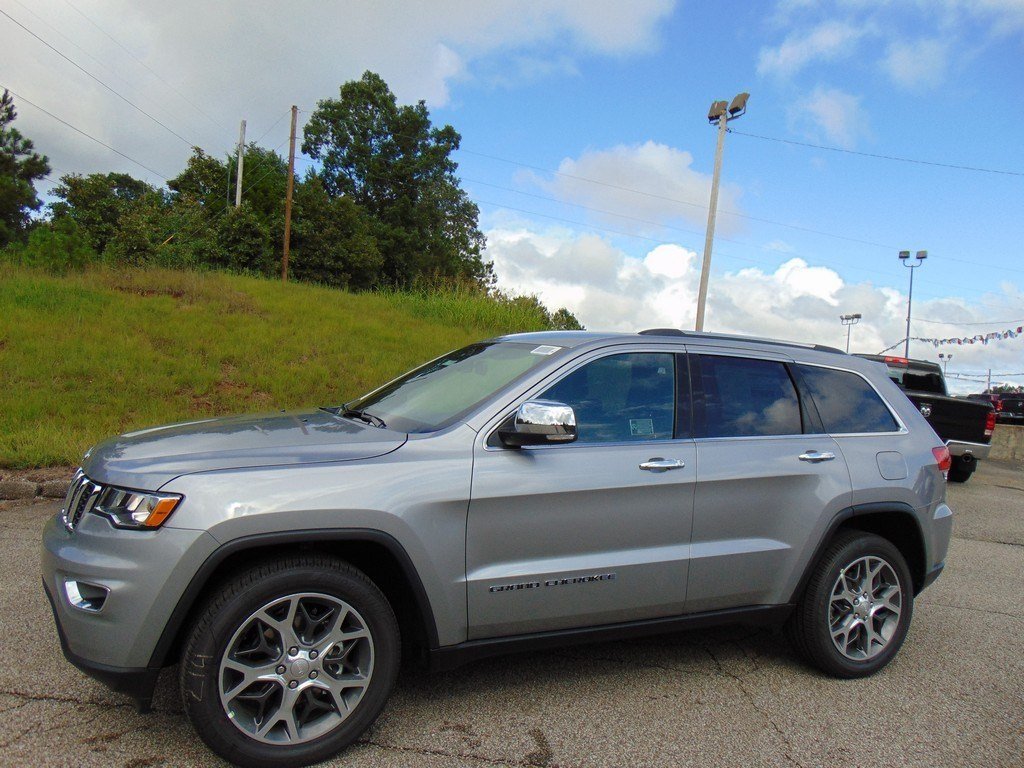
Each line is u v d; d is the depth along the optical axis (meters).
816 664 3.82
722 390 3.79
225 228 29.55
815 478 3.76
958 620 4.88
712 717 3.33
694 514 3.48
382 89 47.50
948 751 3.14
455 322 18.45
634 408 3.54
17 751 2.74
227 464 2.80
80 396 8.91
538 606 3.19
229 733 2.63
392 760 2.84
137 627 2.59
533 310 20.61
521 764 2.87
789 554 3.70
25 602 4.16
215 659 2.61
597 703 3.41
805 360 4.12
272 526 2.69
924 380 11.19
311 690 2.79
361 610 2.85
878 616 3.97
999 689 3.80
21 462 7.11
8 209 28.09
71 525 2.84
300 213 33.47
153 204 32.31
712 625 3.62
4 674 3.32
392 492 2.89
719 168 25.34
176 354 10.96
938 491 4.18
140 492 2.66
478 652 3.13
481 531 3.07
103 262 16.95
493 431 3.20
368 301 18.33
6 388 8.84
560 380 3.42
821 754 3.06
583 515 3.25
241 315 13.68
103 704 3.12
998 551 6.89
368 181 46.97
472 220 53.50
